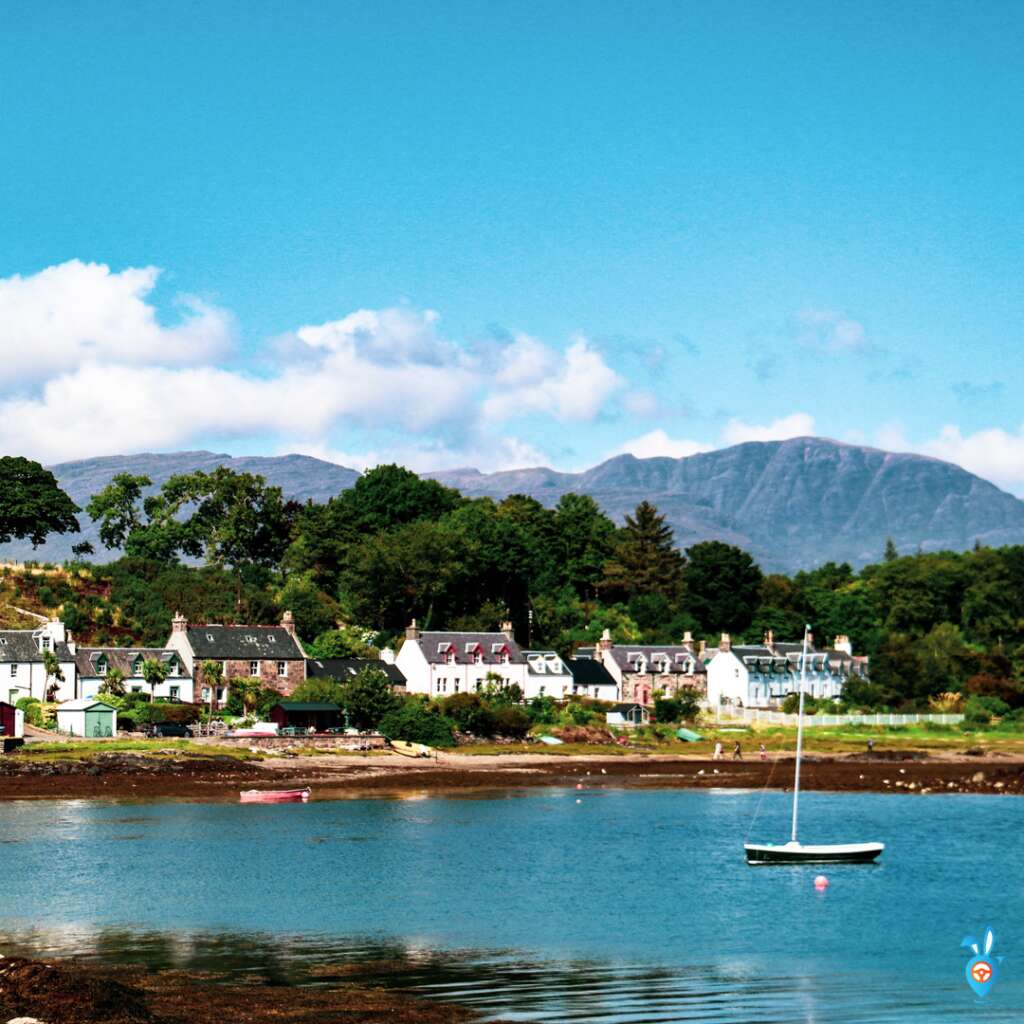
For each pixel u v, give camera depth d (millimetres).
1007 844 91250
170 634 182375
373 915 65312
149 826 94000
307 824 96500
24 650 157750
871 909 68375
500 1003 49656
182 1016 46250
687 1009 49312
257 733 145250
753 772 139125
